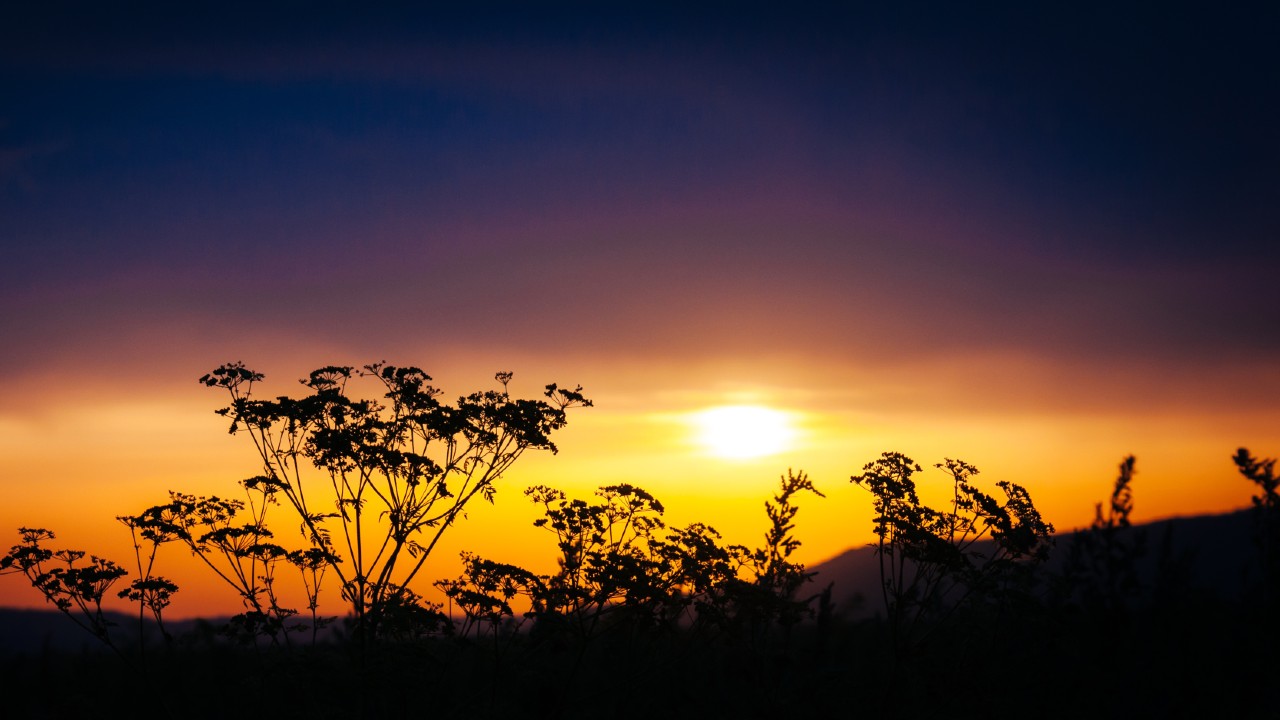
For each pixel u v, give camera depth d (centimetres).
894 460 1013
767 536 1102
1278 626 841
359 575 975
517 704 981
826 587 1103
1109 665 902
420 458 1002
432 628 942
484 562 967
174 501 970
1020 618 920
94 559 935
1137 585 905
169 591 943
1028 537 952
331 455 992
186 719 1027
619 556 967
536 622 990
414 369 1073
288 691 991
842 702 991
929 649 969
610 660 1105
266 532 980
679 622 1073
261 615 927
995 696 921
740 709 1020
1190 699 862
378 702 963
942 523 989
